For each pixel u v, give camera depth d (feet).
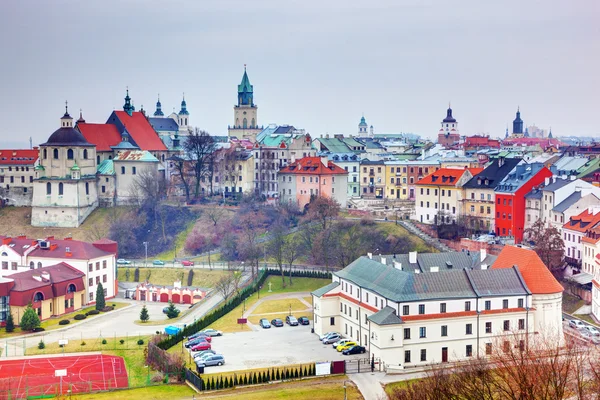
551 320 547.49
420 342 522.06
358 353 558.97
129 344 625.41
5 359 587.68
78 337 654.94
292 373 508.94
